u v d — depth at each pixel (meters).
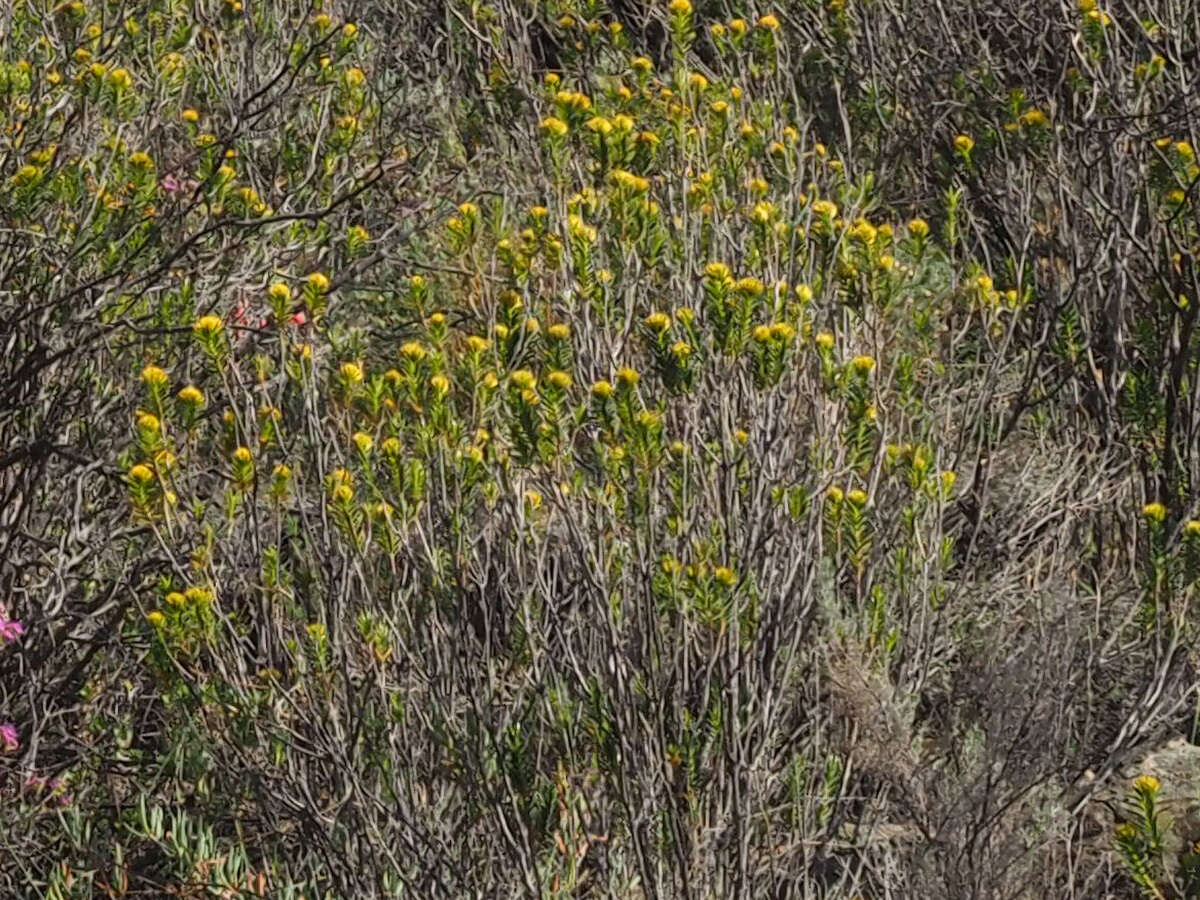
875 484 3.38
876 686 3.25
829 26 5.69
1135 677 3.80
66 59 4.42
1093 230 4.86
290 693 3.07
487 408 3.19
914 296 4.60
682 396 3.18
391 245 4.83
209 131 5.01
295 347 3.20
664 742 3.06
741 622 3.12
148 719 3.97
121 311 4.06
